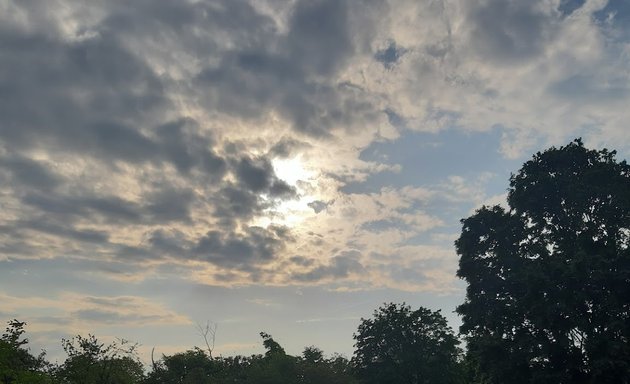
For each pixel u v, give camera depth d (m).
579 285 29.61
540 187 34.69
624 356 26.86
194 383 57.88
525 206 35.41
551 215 35.53
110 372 42.84
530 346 30.67
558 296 29.53
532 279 30.33
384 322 54.59
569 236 34.00
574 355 29.08
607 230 32.88
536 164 36.12
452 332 54.50
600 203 33.38
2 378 36.44
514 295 34.28
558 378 28.77
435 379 52.06
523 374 30.55
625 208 31.66
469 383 53.09
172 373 59.72
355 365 54.75
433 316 54.91
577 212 33.88
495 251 36.00
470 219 37.47
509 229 35.53
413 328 54.38
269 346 69.31
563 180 34.22
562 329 29.41
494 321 33.28
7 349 36.91
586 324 29.03
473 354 34.59
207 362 62.62
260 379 60.31
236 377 65.38
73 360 41.91
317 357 68.31
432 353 53.31
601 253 30.58
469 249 37.19
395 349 54.03
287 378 59.88
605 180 33.00
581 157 34.97
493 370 31.64
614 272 29.53
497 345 31.45
